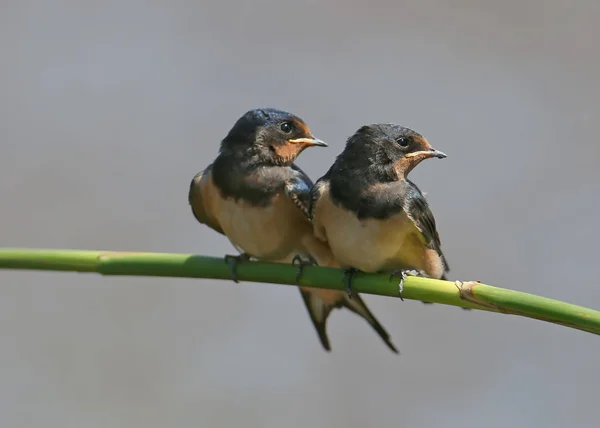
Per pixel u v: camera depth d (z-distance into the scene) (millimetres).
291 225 11453
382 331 12039
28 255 8539
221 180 11422
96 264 8641
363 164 10602
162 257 8828
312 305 12258
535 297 7258
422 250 10750
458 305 7750
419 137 10820
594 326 6914
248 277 9109
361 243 10516
